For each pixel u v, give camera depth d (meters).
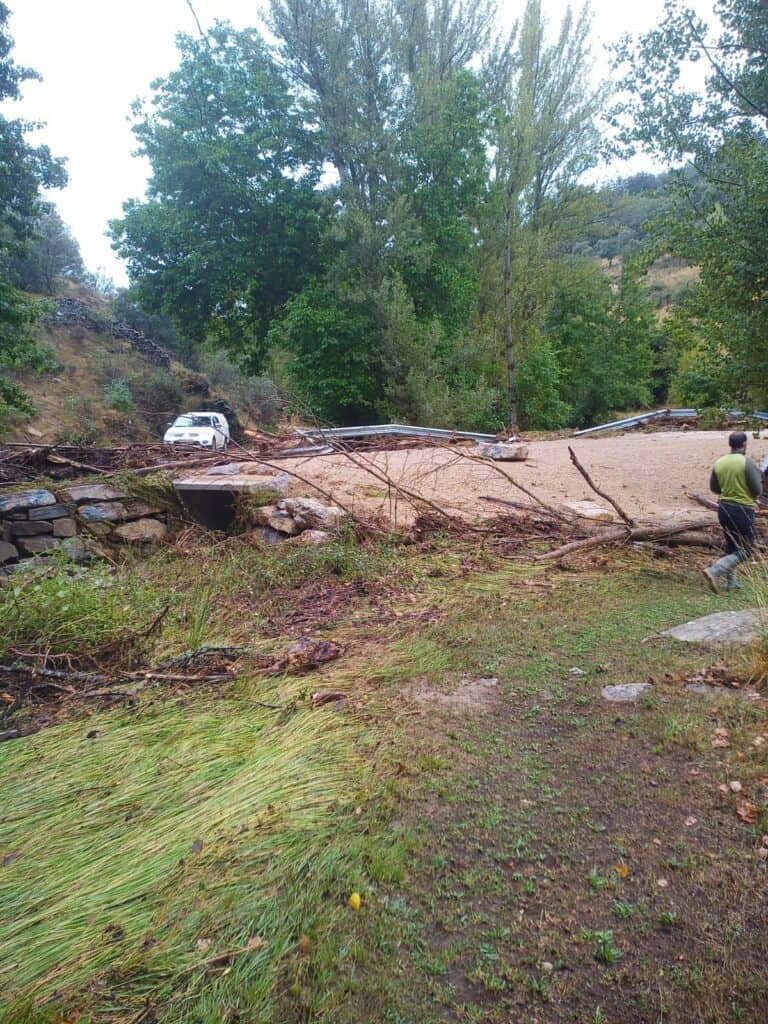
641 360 34.66
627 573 6.41
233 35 22.06
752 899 2.16
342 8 21.28
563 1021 1.80
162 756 3.16
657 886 2.25
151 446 11.97
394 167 21.33
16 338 17.45
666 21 8.56
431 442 14.07
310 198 22.61
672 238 9.03
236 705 3.73
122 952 2.01
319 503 8.28
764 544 6.60
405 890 2.27
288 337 22.06
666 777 2.86
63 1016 1.80
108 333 37.34
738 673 3.72
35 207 17.77
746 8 8.26
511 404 24.66
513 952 2.03
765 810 2.54
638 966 1.96
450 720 3.51
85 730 3.54
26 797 2.88
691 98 8.78
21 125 16.86
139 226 23.09
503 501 8.99
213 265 22.91
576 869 2.36
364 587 6.23
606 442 15.62
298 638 4.89
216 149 20.92
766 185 7.82
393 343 20.94
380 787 2.85
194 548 8.28
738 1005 1.81
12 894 2.26
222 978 1.91
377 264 21.34
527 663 4.25
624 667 4.05
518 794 2.81
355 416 23.97
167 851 2.44
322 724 3.41
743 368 8.90
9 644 4.42
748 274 8.23
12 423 24.56
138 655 4.57
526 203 26.39
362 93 21.56
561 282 28.77
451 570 6.64
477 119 22.98
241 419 34.47
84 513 9.14
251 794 2.78
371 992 1.89
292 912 2.15
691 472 11.27
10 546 8.73
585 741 3.22
